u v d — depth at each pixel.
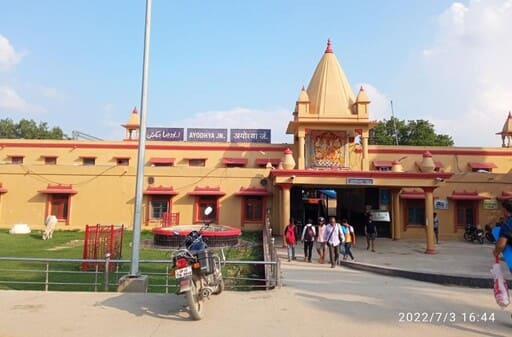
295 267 13.19
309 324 5.68
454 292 8.13
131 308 6.43
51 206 24.42
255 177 24.78
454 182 25.61
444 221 25.19
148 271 12.69
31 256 14.56
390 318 6.00
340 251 15.84
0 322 5.68
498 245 5.39
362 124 25.72
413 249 19.38
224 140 30.62
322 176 19.66
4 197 24.38
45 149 29.52
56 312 6.19
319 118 25.67
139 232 8.29
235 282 11.91
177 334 5.21
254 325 5.61
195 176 24.78
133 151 29.48
